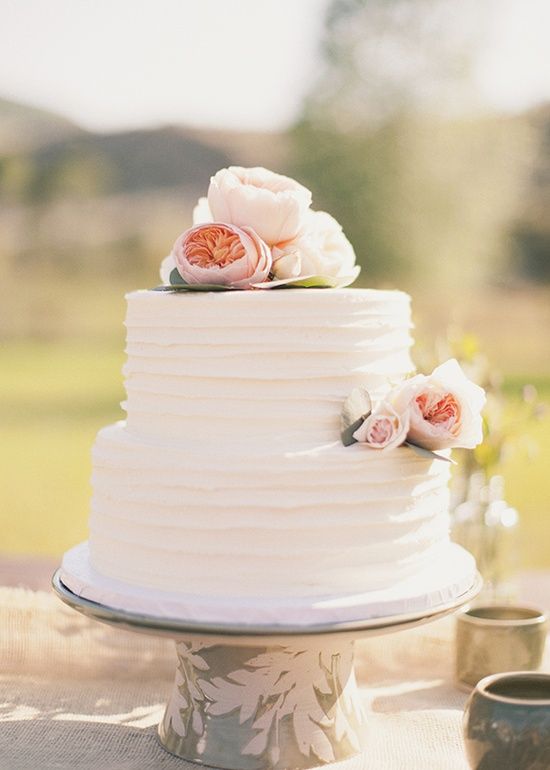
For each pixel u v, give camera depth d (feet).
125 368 6.45
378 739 6.93
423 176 60.75
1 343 59.72
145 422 6.20
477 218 61.77
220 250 6.12
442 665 8.20
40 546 21.84
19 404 41.52
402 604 5.74
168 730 6.76
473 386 6.10
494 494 8.55
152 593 5.84
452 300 61.98
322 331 5.94
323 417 5.97
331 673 6.54
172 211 73.61
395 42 59.98
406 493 5.99
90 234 70.74
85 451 33.42
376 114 60.49
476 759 5.74
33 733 6.96
